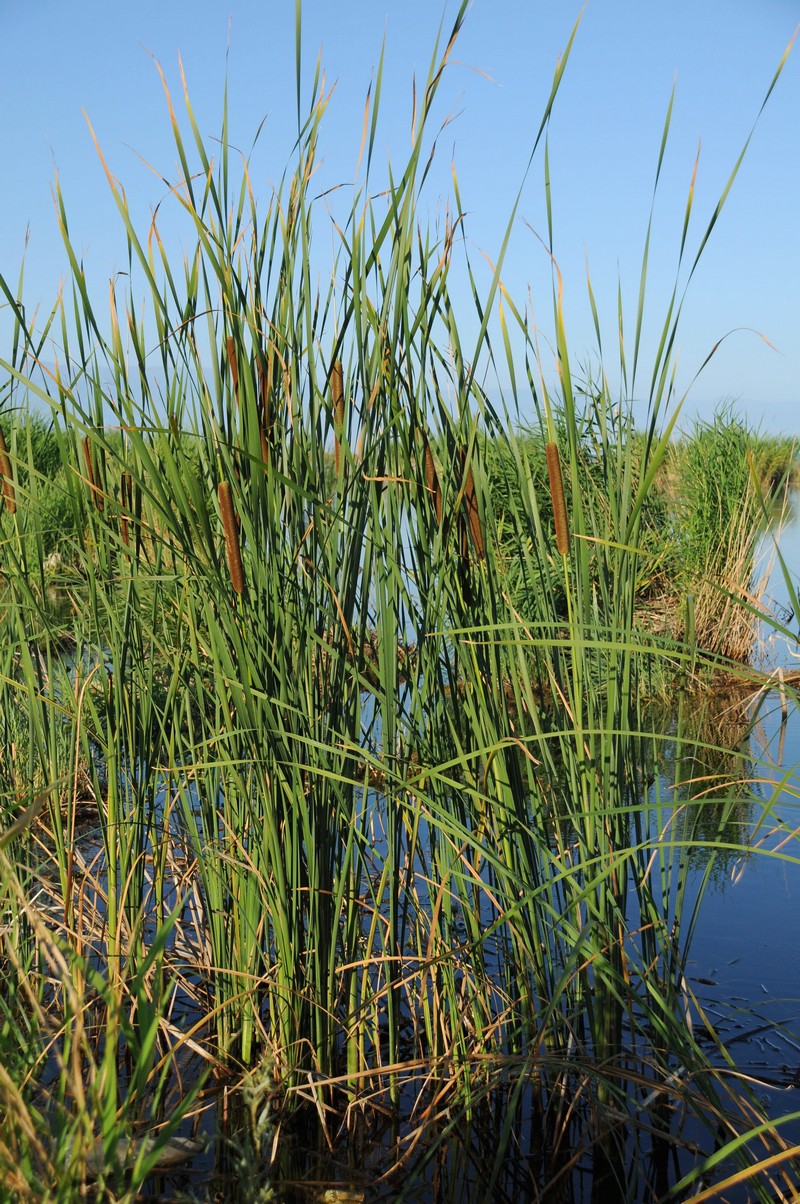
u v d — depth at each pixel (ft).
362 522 8.23
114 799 9.20
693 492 31.81
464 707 8.98
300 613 8.38
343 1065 9.31
